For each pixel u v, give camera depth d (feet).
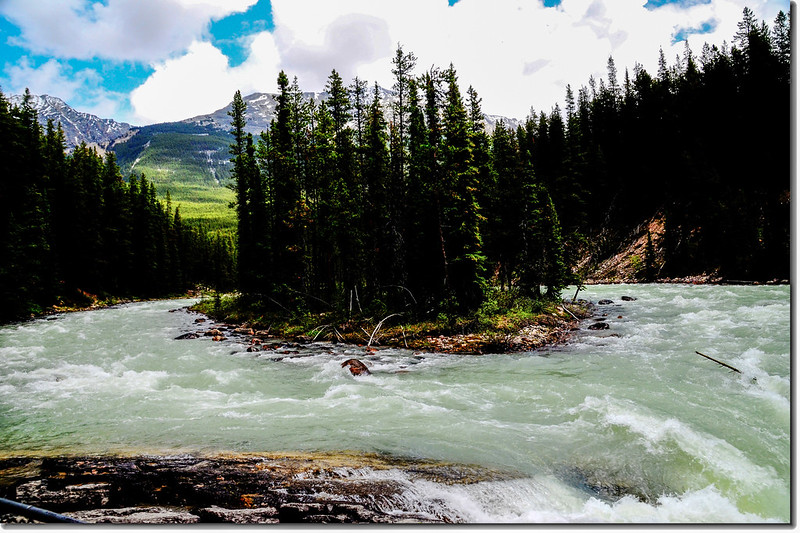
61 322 101.65
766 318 61.72
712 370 37.91
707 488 19.66
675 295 109.81
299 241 101.81
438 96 82.79
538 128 225.15
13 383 42.34
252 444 26.03
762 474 20.54
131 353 61.00
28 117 150.71
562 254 103.55
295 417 31.30
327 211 97.40
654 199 186.91
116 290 184.96
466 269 77.66
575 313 91.04
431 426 28.91
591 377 40.34
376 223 91.97
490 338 63.82
